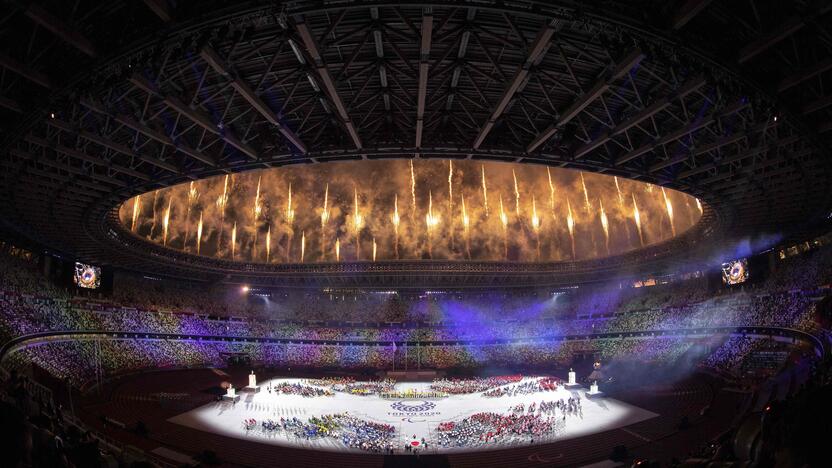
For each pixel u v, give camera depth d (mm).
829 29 21438
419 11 26266
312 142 39344
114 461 15672
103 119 34469
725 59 25375
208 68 28859
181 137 39625
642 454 46938
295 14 22688
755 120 30938
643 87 33250
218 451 49500
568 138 38500
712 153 40375
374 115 38656
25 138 31609
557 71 32062
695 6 21000
